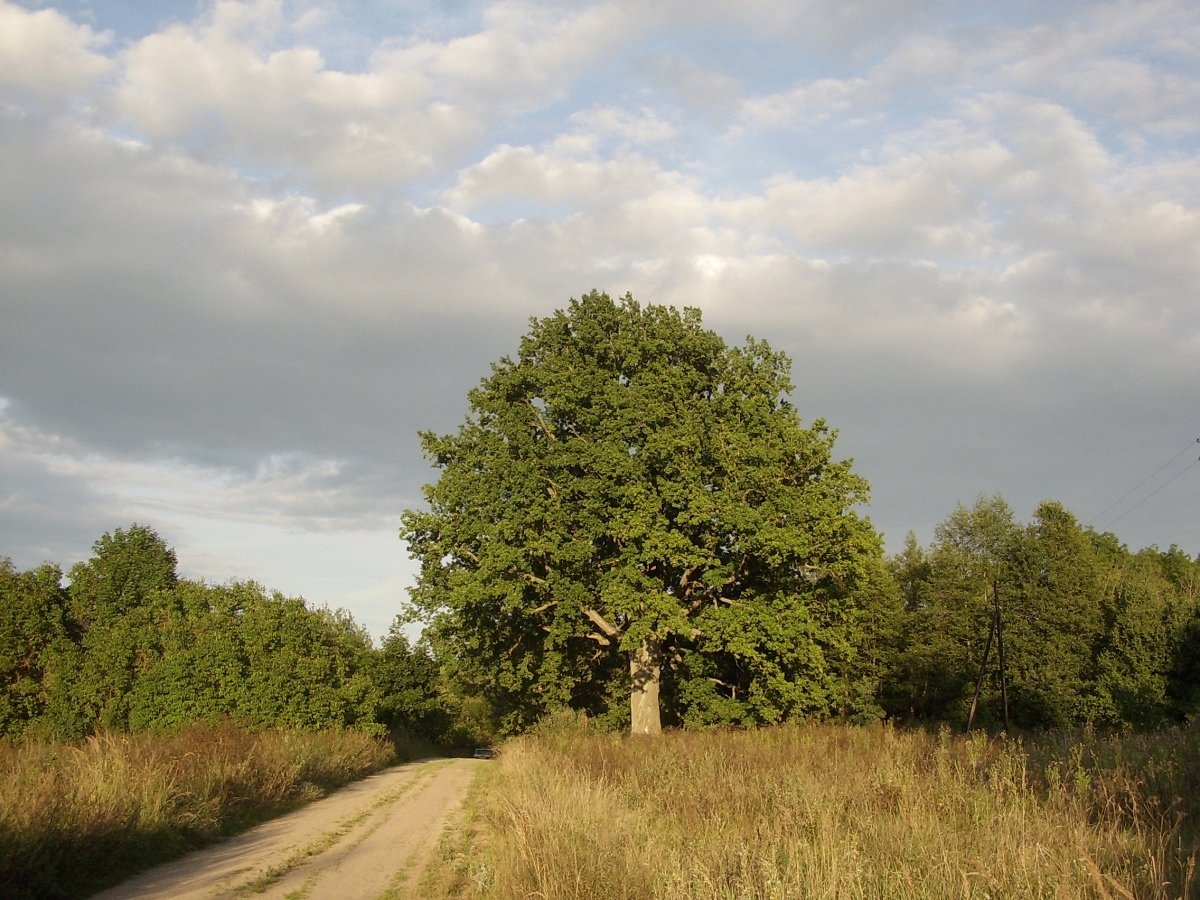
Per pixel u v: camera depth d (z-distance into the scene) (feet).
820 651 121.29
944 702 196.65
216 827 50.65
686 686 134.51
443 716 227.40
